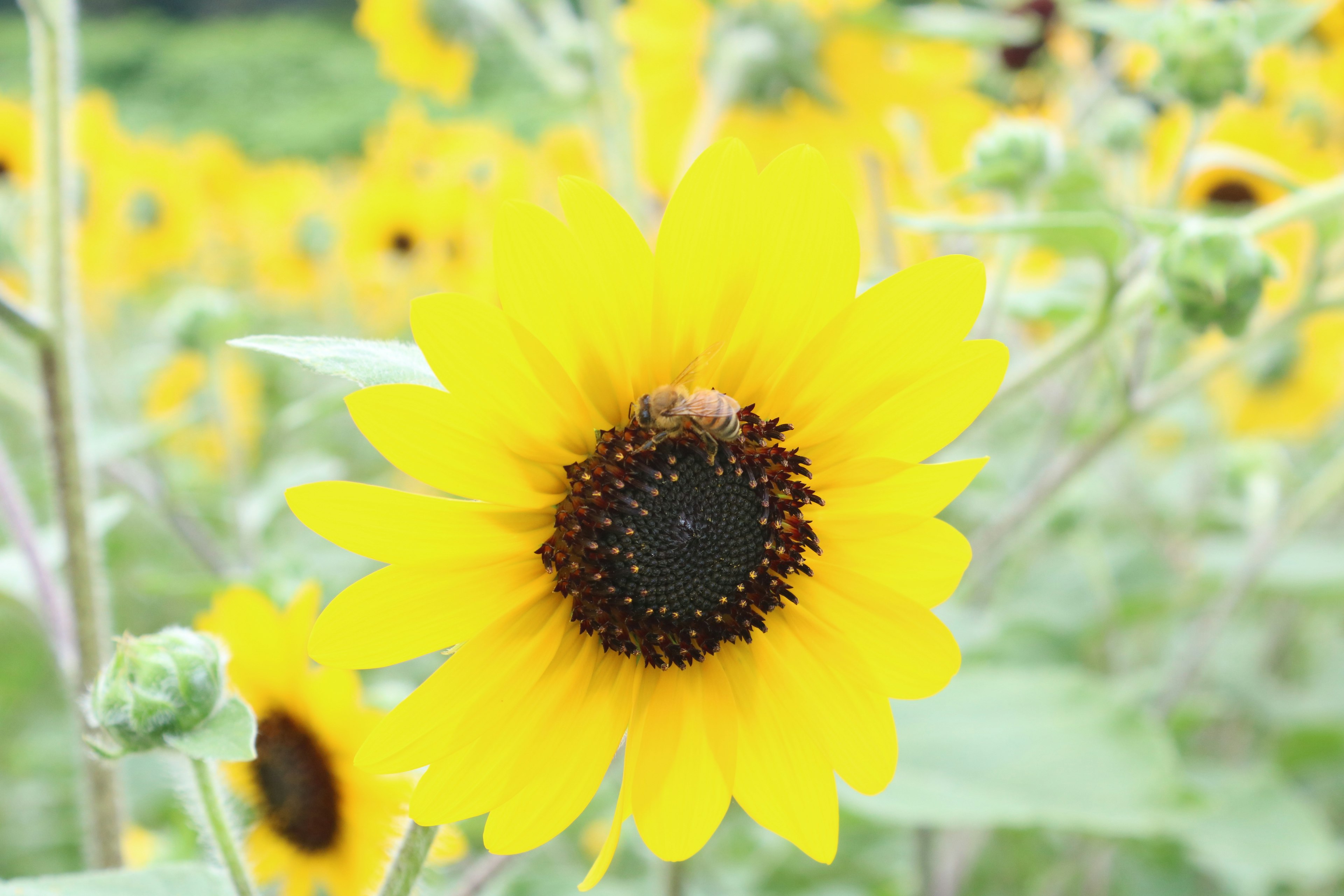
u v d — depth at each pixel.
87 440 0.41
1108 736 0.42
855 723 0.32
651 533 0.33
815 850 0.32
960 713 0.43
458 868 0.55
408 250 0.88
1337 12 0.64
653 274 0.32
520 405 0.32
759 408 0.33
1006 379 0.42
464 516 0.31
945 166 0.57
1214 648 0.71
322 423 0.95
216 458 0.81
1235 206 0.58
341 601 0.31
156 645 0.32
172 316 0.62
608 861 0.31
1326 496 0.57
